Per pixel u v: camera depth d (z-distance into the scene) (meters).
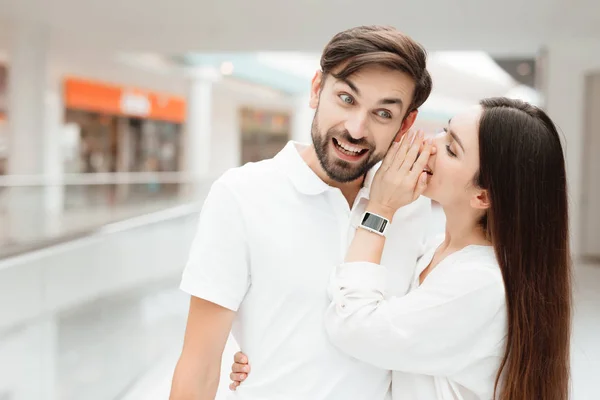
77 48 10.09
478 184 1.34
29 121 8.91
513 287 1.32
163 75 13.91
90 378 3.75
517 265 1.32
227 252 1.27
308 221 1.32
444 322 1.27
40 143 9.07
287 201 1.31
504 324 1.33
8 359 4.05
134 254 7.46
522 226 1.32
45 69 8.92
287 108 21.98
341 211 1.35
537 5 6.74
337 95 1.24
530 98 20.83
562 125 8.45
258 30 8.41
